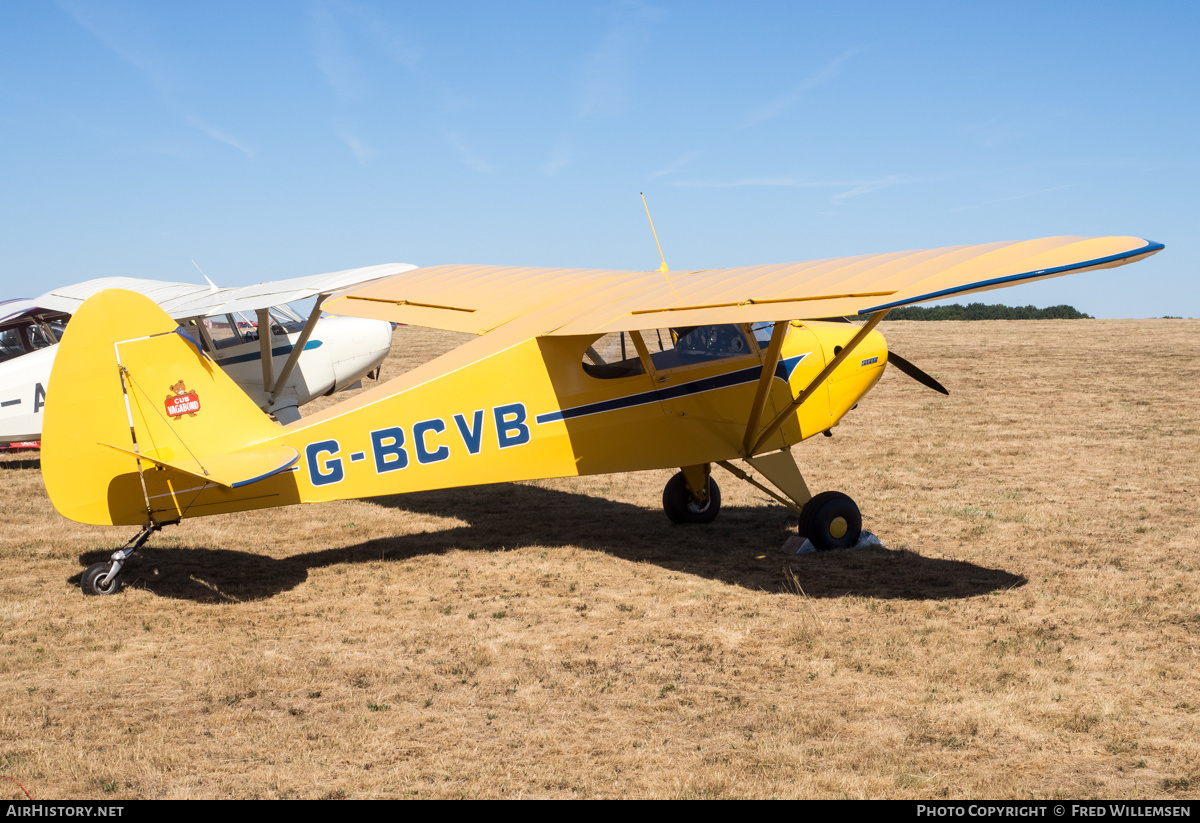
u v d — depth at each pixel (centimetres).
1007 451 1182
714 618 557
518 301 787
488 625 545
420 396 656
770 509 896
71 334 567
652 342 730
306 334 1059
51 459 568
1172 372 2003
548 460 695
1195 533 766
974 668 471
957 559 693
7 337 1140
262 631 531
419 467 660
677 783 353
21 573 648
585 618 559
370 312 851
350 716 415
